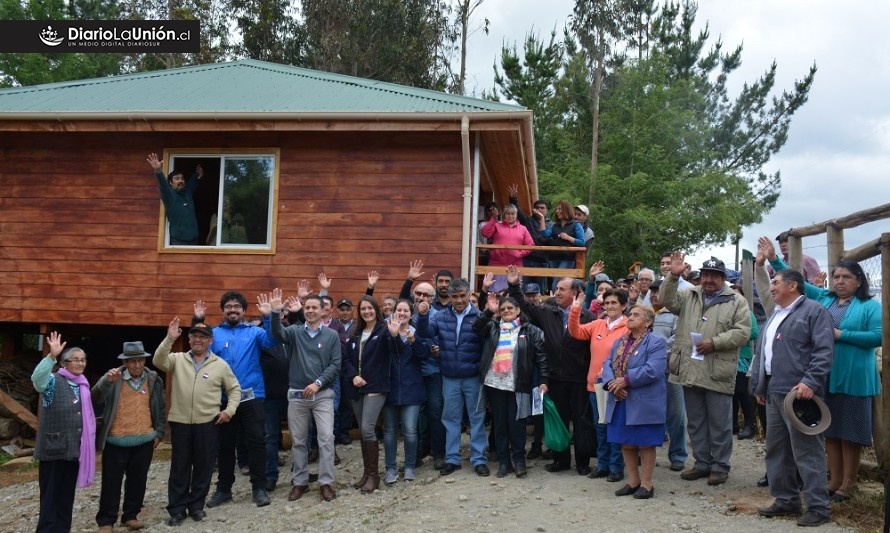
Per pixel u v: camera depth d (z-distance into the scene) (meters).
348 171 10.62
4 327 12.09
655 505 6.16
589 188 25.64
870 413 6.00
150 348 12.73
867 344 5.86
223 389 7.18
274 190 10.68
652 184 25.58
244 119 10.20
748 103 33.34
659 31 32.84
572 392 7.38
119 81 12.71
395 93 11.59
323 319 8.38
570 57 30.88
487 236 11.12
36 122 10.53
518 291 7.45
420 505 6.50
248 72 13.16
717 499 6.32
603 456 7.15
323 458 7.16
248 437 7.17
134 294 10.71
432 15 28.34
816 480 5.52
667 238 25.67
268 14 28.17
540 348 7.28
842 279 6.07
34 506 7.99
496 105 10.58
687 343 6.98
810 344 5.70
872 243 6.42
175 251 10.69
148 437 6.82
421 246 10.36
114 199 10.91
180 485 6.84
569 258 11.05
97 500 8.02
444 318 7.62
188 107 10.63
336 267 10.47
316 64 27.38
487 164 12.39
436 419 7.83
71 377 6.50
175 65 28.73
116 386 6.73
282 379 7.74
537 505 6.27
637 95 27.41
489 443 8.23
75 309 10.77
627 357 6.51
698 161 29.17
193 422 6.86
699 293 7.06
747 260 9.13
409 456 7.46
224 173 10.84
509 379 7.22
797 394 5.52
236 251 10.63
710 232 25.73
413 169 10.51
